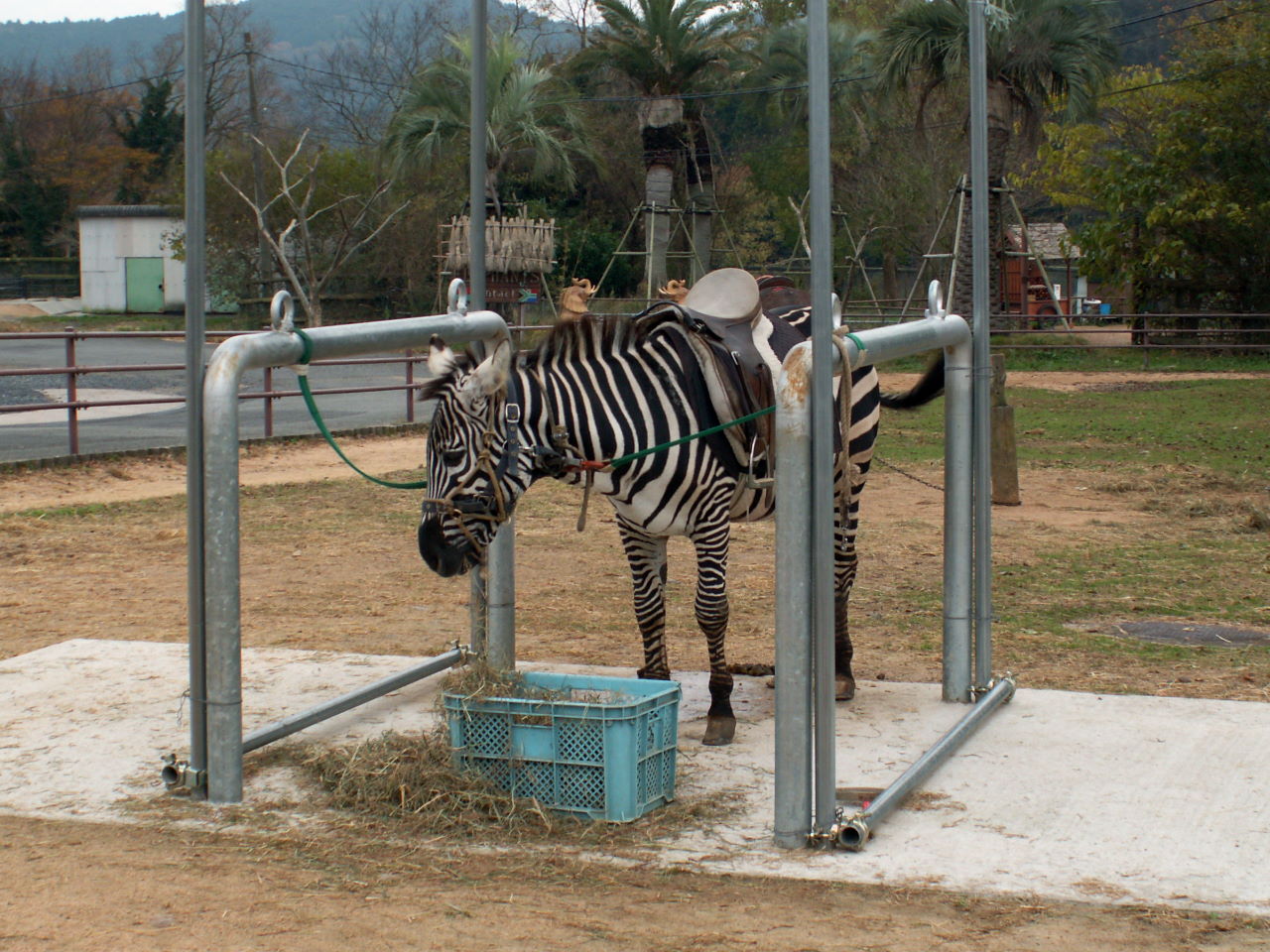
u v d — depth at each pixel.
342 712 5.19
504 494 4.45
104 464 13.07
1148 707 5.34
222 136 49.47
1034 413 19.16
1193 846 3.86
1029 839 3.93
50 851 3.87
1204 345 26.61
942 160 36.41
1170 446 15.41
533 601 7.85
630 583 8.45
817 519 3.79
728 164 45.44
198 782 4.33
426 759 4.35
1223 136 27.86
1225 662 6.28
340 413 18.33
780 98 35.47
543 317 30.84
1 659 6.30
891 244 39.12
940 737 4.96
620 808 4.07
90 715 5.29
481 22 5.46
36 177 56.81
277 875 3.68
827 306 3.76
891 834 3.97
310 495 11.99
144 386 21.45
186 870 3.72
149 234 43.34
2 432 15.14
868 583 8.35
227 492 4.20
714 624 4.89
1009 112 27.23
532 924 3.34
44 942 3.23
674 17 30.19
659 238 31.20
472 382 4.30
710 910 3.43
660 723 4.22
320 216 36.34
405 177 33.06
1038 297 36.28
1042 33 25.89
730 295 5.16
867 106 35.34
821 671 3.85
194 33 4.17
